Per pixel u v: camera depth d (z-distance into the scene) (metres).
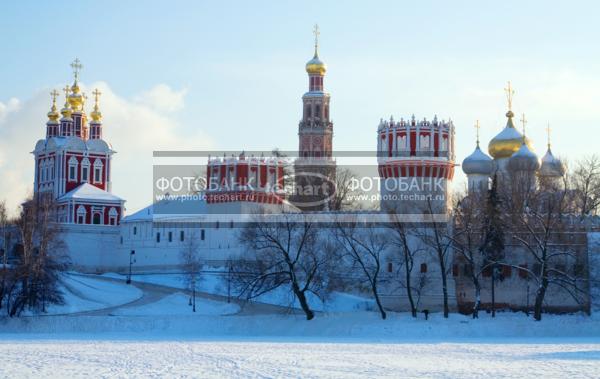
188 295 153.38
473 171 165.38
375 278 128.50
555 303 134.25
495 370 78.88
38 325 125.19
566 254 132.75
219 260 172.62
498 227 133.00
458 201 142.25
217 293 155.62
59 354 90.81
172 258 181.50
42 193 185.38
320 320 125.88
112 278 176.12
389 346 103.06
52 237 139.25
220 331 125.88
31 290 130.00
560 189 156.25
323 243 136.75
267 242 136.75
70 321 126.81
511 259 137.00
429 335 120.12
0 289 128.62
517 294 136.12
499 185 147.12
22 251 136.75
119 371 77.25
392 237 138.50
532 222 136.25
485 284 137.25
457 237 136.88
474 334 120.88
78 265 190.00
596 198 152.12
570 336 121.00
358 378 73.19
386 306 137.50
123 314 135.38
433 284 136.88
